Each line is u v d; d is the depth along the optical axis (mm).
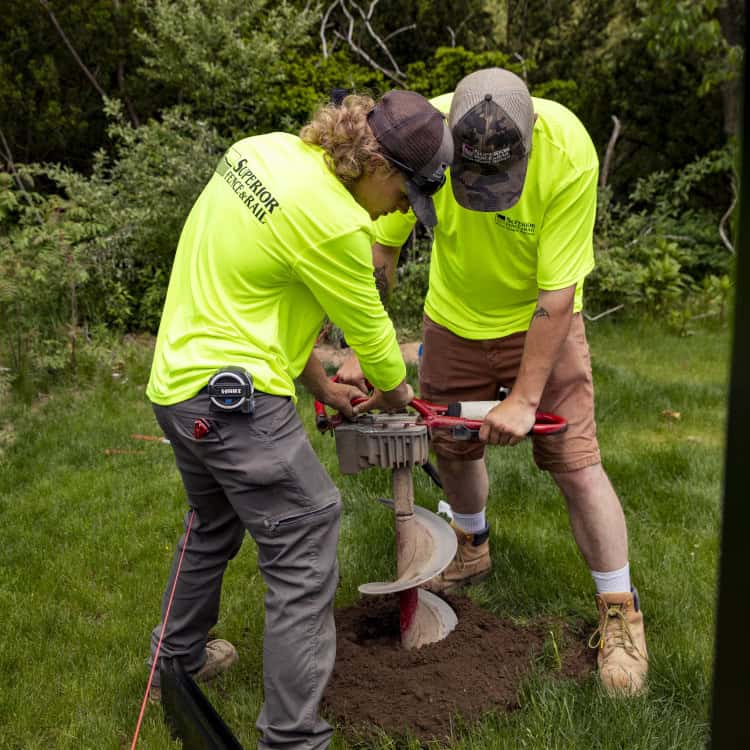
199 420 2289
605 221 10055
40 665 3041
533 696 2764
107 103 8617
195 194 7973
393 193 2357
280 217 2229
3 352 6438
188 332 2352
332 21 11117
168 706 2666
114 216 7836
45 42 9828
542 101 2732
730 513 864
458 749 2568
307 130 2336
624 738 2604
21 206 7293
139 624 3301
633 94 12609
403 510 2828
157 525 4172
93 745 2646
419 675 2857
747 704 874
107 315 7965
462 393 3250
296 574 2332
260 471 2285
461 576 3527
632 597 2957
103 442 5363
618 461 4801
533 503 4277
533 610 3369
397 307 8328
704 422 5895
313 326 2459
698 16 10109
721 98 12359
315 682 2328
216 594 2764
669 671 2904
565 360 2893
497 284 2979
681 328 8875
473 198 2590
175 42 9031
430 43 11797
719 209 12781
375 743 2604
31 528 4164
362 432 2695
